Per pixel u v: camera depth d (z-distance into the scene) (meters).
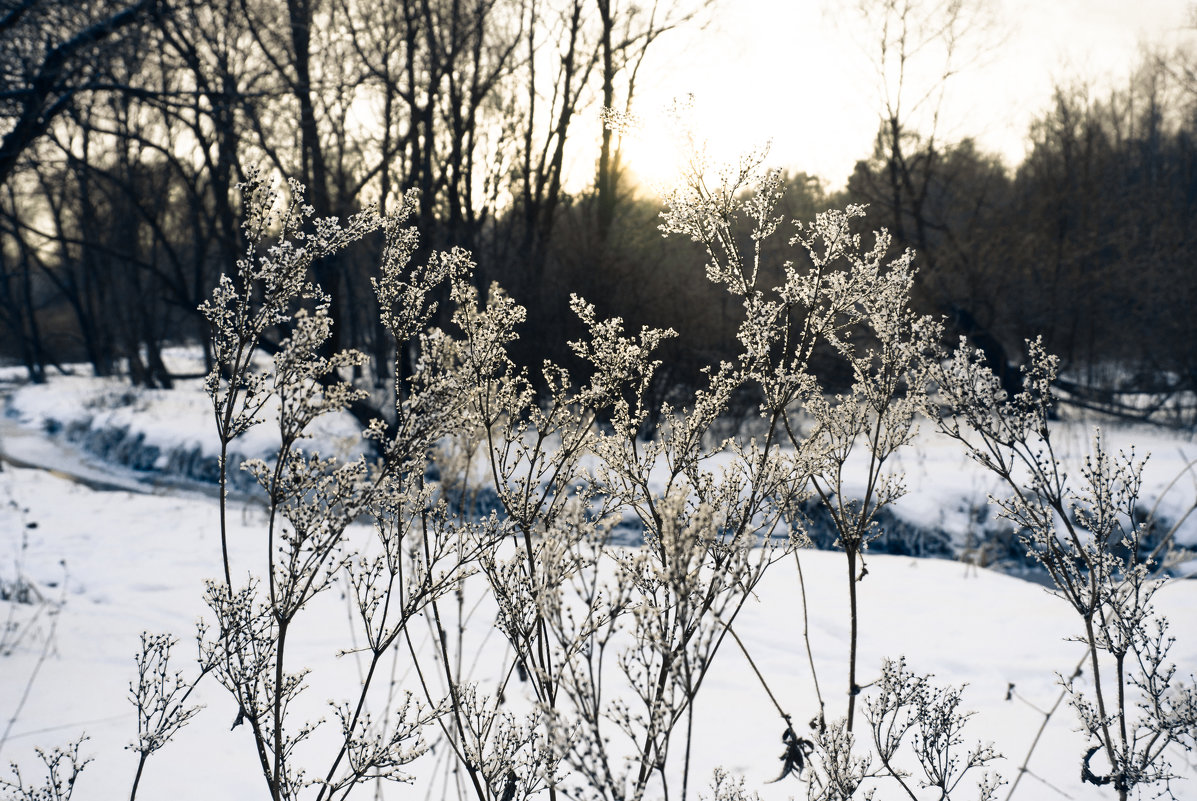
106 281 36.47
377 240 18.00
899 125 19.47
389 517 2.24
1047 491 2.42
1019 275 18.45
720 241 2.51
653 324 15.53
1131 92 28.27
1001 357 17.70
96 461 20.03
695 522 1.76
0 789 3.49
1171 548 2.59
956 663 5.25
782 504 2.57
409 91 17.62
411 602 2.24
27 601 7.00
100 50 12.51
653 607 1.80
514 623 2.20
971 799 3.28
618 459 2.37
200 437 17.95
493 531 2.34
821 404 2.85
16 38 12.12
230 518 11.34
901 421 2.77
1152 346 18.70
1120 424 17.12
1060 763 3.61
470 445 2.72
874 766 3.64
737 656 5.58
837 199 18.88
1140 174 25.31
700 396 2.43
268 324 2.06
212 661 2.21
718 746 4.03
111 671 5.29
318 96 16.97
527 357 16.12
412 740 3.85
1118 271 18.69
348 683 4.90
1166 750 3.54
